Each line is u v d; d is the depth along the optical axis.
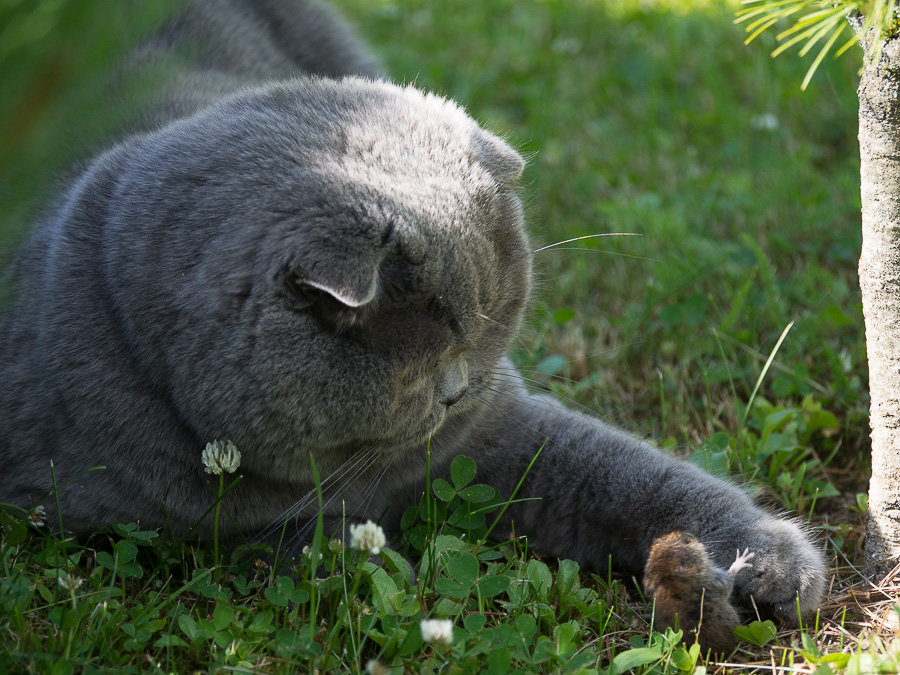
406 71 2.32
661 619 1.31
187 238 1.30
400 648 1.26
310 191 1.29
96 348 1.33
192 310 1.29
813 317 1.61
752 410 1.54
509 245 1.38
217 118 1.35
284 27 1.75
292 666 1.26
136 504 1.35
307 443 1.31
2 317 1.37
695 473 1.41
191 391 1.30
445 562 1.34
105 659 1.27
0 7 1.12
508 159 1.39
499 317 1.38
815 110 2.06
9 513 1.37
